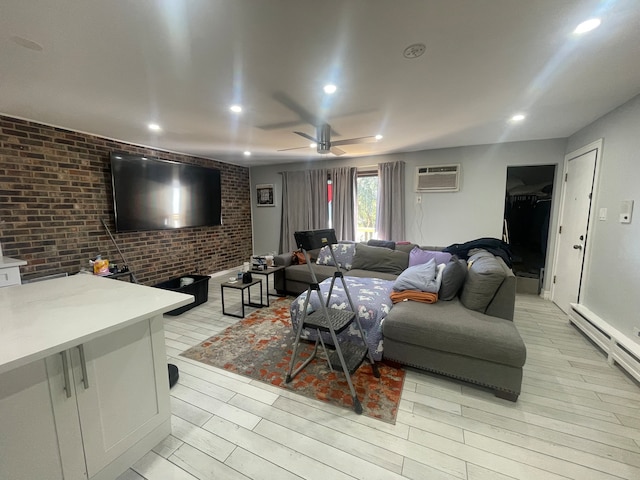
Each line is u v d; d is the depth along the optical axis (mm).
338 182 5113
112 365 1294
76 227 3270
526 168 4074
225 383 2078
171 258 4480
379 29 1444
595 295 2812
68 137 3162
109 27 1393
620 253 2418
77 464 1188
